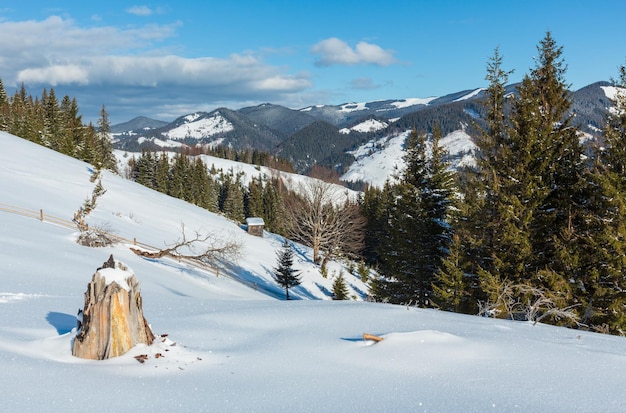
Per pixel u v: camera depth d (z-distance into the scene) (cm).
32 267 1527
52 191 3891
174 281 2398
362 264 5347
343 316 696
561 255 1652
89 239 2572
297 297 3806
